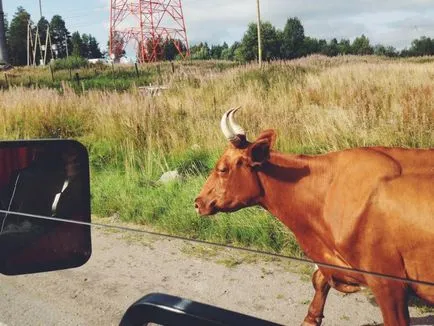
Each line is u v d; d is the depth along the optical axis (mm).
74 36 129625
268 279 4598
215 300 4238
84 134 11969
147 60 63938
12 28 103688
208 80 15828
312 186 3166
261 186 3383
